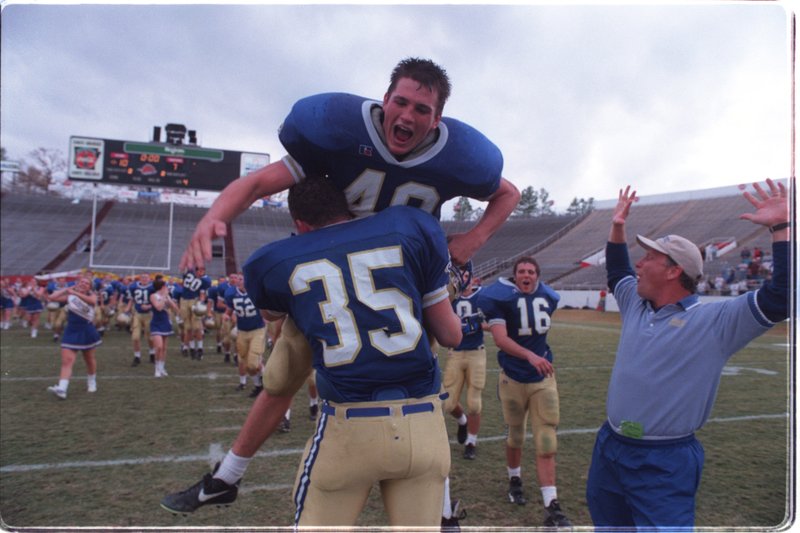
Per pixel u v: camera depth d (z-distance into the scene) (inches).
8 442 196.1
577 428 226.7
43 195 1717.5
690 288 94.2
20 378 322.0
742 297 88.0
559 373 369.1
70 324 272.4
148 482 158.9
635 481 91.2
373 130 78.6
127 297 603.8
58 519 133.0
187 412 244.1
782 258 82.0
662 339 91.7
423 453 72.9
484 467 180.7
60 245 1460.4
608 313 941.8
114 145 1125.1
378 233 75.9
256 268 78.0
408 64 75.6
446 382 199.9
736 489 158.4
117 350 458.9
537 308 154.2
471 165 81.7
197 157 1149.7
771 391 309.9
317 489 74.4
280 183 82.4
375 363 72.7
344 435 73.1
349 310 73.6
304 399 287.3
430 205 84.7
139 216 1673.2
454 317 80.4
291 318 85.7
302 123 78.6
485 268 1439.5
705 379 89.4
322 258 75.3
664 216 1378.0
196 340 422.3
